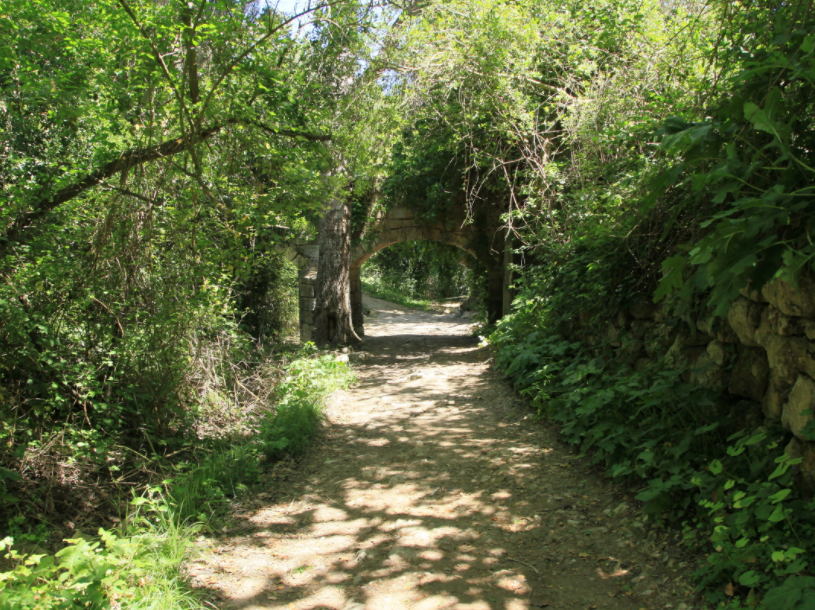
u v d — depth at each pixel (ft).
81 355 14.51
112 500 12.12
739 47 11.20
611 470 12.82
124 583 8.61
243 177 15.99
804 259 6.75
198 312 16.98
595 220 18.34
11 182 13.79
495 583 9.48
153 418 15.33
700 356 12.34
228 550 11.02
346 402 24.16
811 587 6.71
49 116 12.89
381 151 23.21
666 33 20.57
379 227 43.73
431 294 94.89
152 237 15.12
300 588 9.63
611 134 16.96
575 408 16.14
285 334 44.01
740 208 6.98
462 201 42.60
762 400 10.21
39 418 12.91
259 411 19.42
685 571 8.98
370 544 11.18
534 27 25.08
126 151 13.53
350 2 15.97
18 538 10.20
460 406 22.07
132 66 11.89
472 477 14.42
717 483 9.62
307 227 21.74
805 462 8.59
